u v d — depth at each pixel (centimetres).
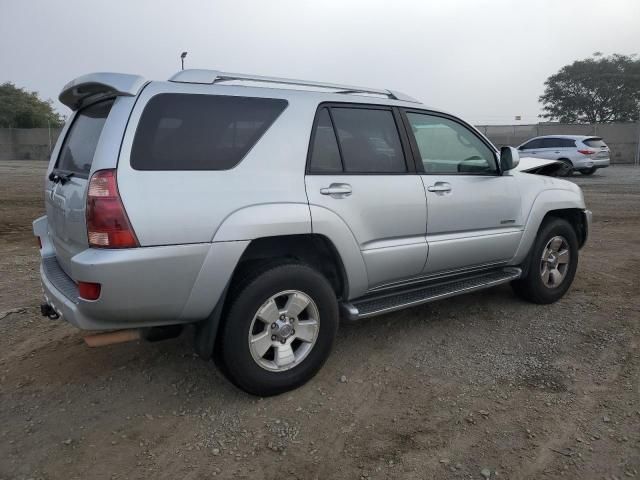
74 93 355
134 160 289
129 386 358
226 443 297
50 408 331
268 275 325
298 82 371
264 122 336
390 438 301
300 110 351
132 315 292
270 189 327
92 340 305
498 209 455
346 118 377
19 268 650
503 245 462
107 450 290
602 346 418
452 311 498
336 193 353
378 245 380
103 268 277
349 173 368
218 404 336
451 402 338
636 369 378
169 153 300
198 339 325
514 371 378
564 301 527
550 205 496
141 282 286
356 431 307
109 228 279
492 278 466
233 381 331
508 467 275
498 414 323
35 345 422
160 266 289
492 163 470
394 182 386
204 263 302
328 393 350
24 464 278
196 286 303
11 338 435
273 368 337
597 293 552
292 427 311
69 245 327
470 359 398
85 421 318
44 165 2989
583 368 381
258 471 274
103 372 378
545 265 509
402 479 267
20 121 4800
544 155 2191
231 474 271
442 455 285
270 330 334
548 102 5272
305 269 339
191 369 382
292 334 343
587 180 1978
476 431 306
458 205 425
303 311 351
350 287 371
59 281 335
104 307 283
